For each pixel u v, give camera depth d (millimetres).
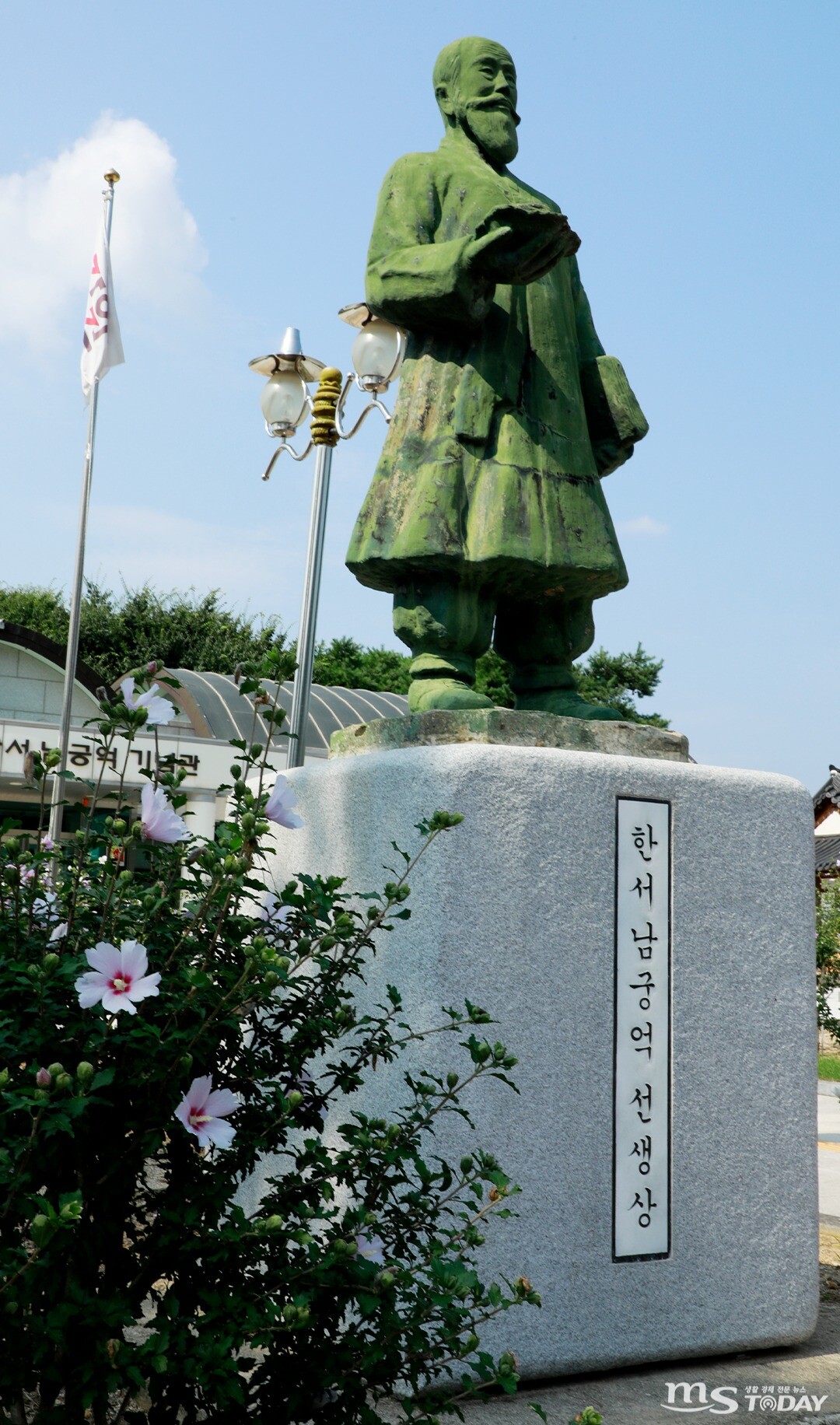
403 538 4199
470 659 4422
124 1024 2377
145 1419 2420
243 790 2586
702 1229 3883
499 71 4609
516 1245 3566
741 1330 3898
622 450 4758
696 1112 3928
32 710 17812
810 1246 4082
